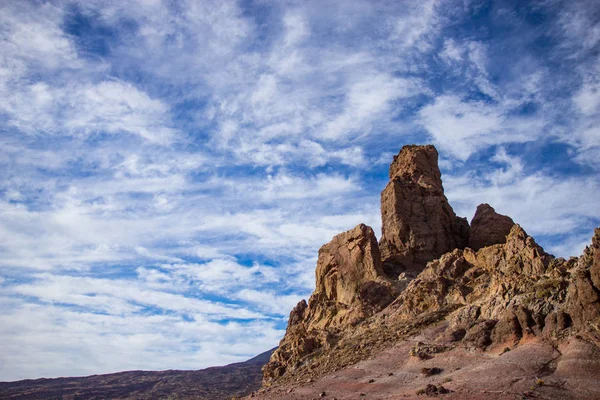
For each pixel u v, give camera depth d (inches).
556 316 1672.0
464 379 1589.6
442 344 1968.5
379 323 2561.5
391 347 2164.1
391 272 3132.4
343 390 1873.8
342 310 2940.5
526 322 1729.8
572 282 1712.6
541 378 1450.5
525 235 2456.9
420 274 2847.0
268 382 2613.2
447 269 2687.0
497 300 1991.9
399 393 1664.6
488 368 1598.2
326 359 2404.0
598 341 1476.4
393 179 3494.1
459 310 2196.1
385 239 3366.1
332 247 3284.9
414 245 3211.1
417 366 1871.3
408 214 3331.7
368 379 1908.2
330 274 3206.2
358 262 3085.6
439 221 3307.1
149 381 6678.2
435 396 1533.0
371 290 2847.0
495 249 2600.9
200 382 6358.3
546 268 2191.2
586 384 1364.4
